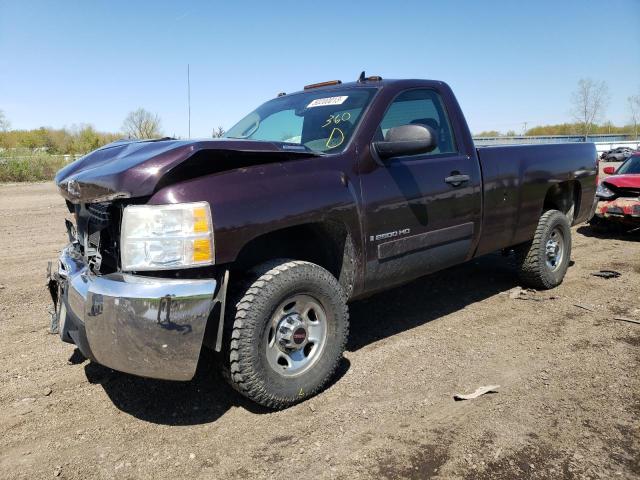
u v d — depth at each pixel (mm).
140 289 2689
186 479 2549
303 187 3186
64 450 2799
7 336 4398
